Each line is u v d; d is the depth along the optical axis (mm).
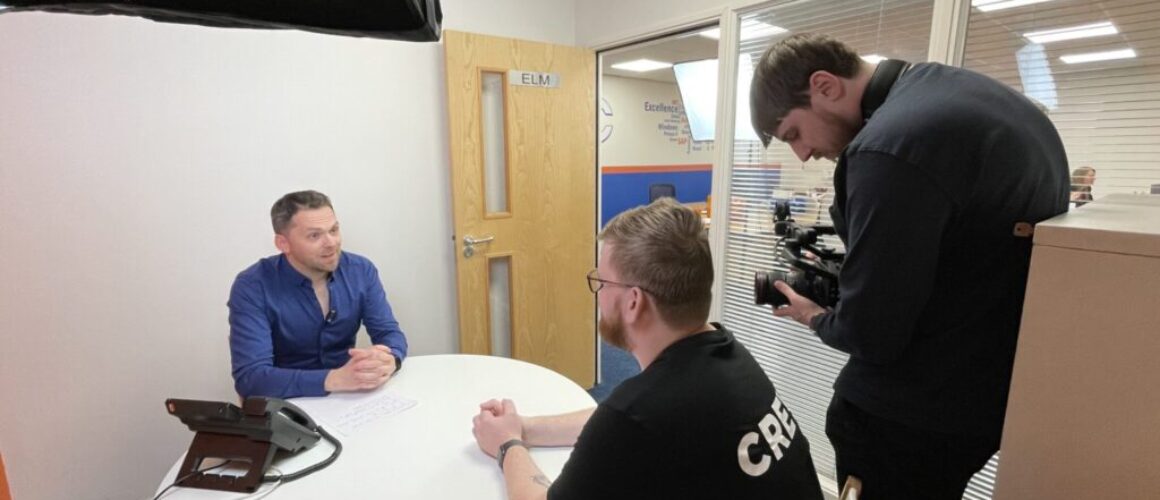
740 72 2158
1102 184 1370
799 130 1031
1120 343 594
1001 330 833
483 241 2539
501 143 2629
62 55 1634
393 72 2307
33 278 1659
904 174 788
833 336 931
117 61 1722
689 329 806
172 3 667
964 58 1552
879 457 974
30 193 1628
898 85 917
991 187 787
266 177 2061
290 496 940
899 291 813
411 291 2518
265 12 700
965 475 929
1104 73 1326
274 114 2047
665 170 6309
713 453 694
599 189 3010
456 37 2318
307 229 1532
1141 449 598
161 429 1925
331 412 1247
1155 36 1246
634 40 2557
